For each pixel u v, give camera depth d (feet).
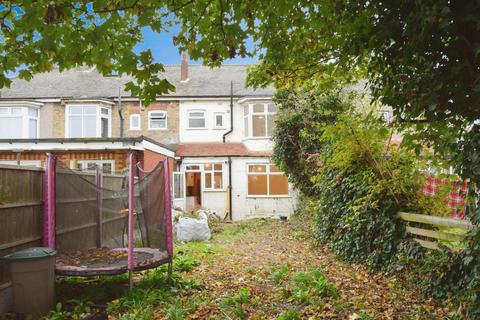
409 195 25.00
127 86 16.11
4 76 15.75
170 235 23.62
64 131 74.84
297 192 68.03
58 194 23.80
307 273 23.90
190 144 77.51
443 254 18.94
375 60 14.06
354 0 13.55
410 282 21.36
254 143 76.13
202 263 30.25
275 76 22.79
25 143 55.67
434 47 10.94
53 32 14.03
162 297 20.08
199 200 79.05
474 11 10.02
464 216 19.20
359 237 27.71
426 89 11.68
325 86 24.00
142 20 15.25
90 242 28.55
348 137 26.37
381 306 18.21
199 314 17.72
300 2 16.62
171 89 16.34
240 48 16.79
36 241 22.12
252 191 75.82
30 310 17.75
